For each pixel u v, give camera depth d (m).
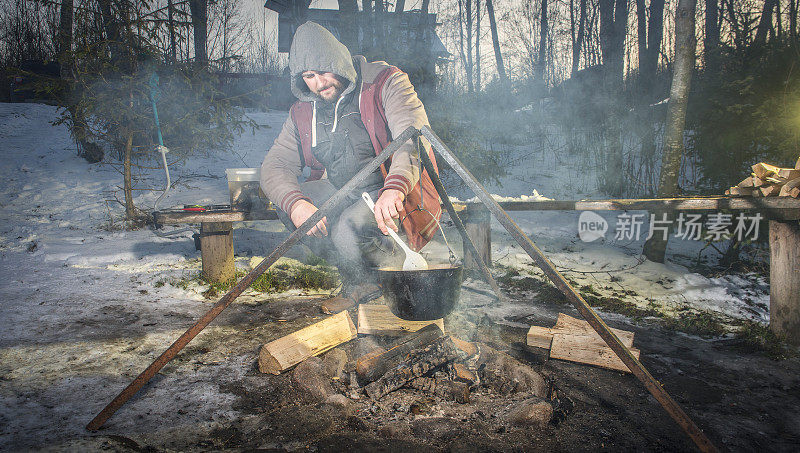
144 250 4.70
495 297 3.79
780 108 4.92
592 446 1.73
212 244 3.71
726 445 1.79
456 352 2.15
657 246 4.82
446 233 5.99
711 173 5.36
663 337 3.05
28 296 3.29
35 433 1.66
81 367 2.24
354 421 1.83
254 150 10.96
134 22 5.79
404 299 2.12
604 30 8.54
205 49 14.21
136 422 1.79
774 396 2.24
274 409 1.93
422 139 2.42
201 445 1.66
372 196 2.64
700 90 6.48
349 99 2.59
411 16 8.88
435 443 1.71
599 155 9.70
